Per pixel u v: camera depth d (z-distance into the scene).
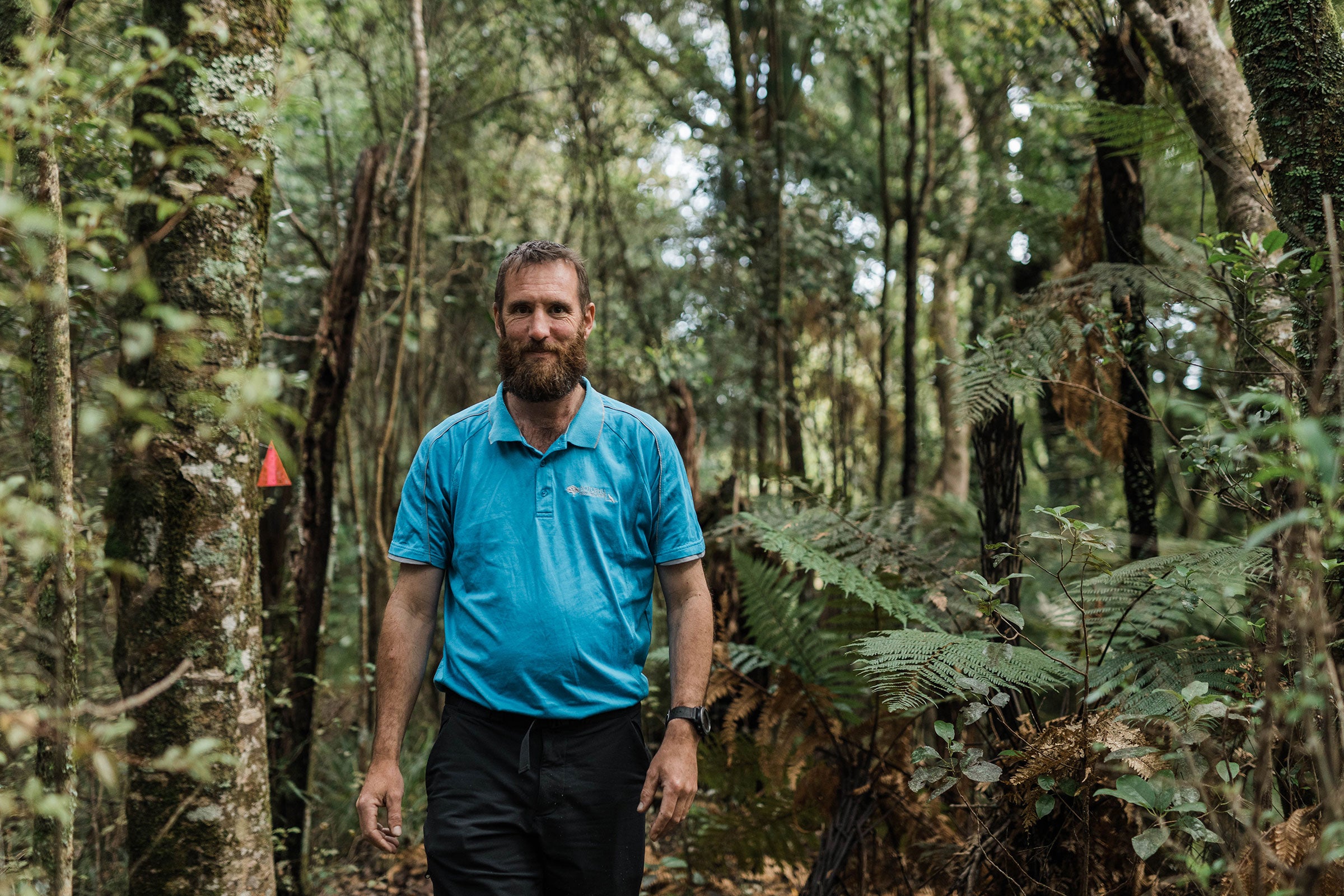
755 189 6.70
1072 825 2.01
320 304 4.70
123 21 2.70
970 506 5.17
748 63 7.29
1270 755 1.57
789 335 6.84
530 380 1.93
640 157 7.49
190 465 1.99
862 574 2.62
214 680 2.00
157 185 1.99
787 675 2.64
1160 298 2.67
